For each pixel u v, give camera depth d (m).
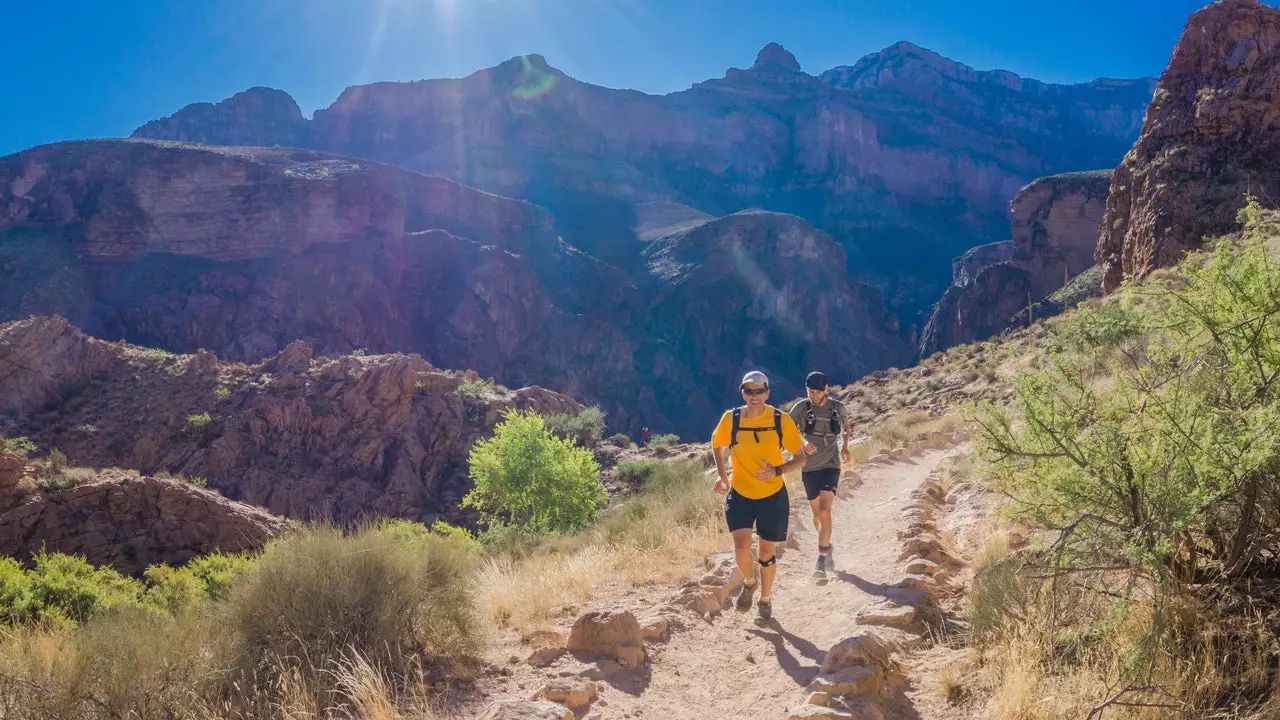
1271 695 3.14
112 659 4.24
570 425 53.66
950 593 6.02
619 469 43.53
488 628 5.70
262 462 48.19
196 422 49.19
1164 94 44.19
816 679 4.38
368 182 164.75
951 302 152.25
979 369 25.47
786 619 5.88
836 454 7.07
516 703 3.87
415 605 5.11
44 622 8.30
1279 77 37.47
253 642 4.68
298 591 4.81
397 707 4.22
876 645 4.60
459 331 155.25
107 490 22.67
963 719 3.95
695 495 10.52
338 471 48.47
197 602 5.70
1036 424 3.99
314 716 4.00
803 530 9.07
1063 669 4.01
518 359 159.62
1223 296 3.84
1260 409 3.34
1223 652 3.53
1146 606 3.94
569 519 25.22
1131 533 3.65
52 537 21.72
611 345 175.00
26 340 51.44
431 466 49.59
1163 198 37.69
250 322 145.25
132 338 140.62
